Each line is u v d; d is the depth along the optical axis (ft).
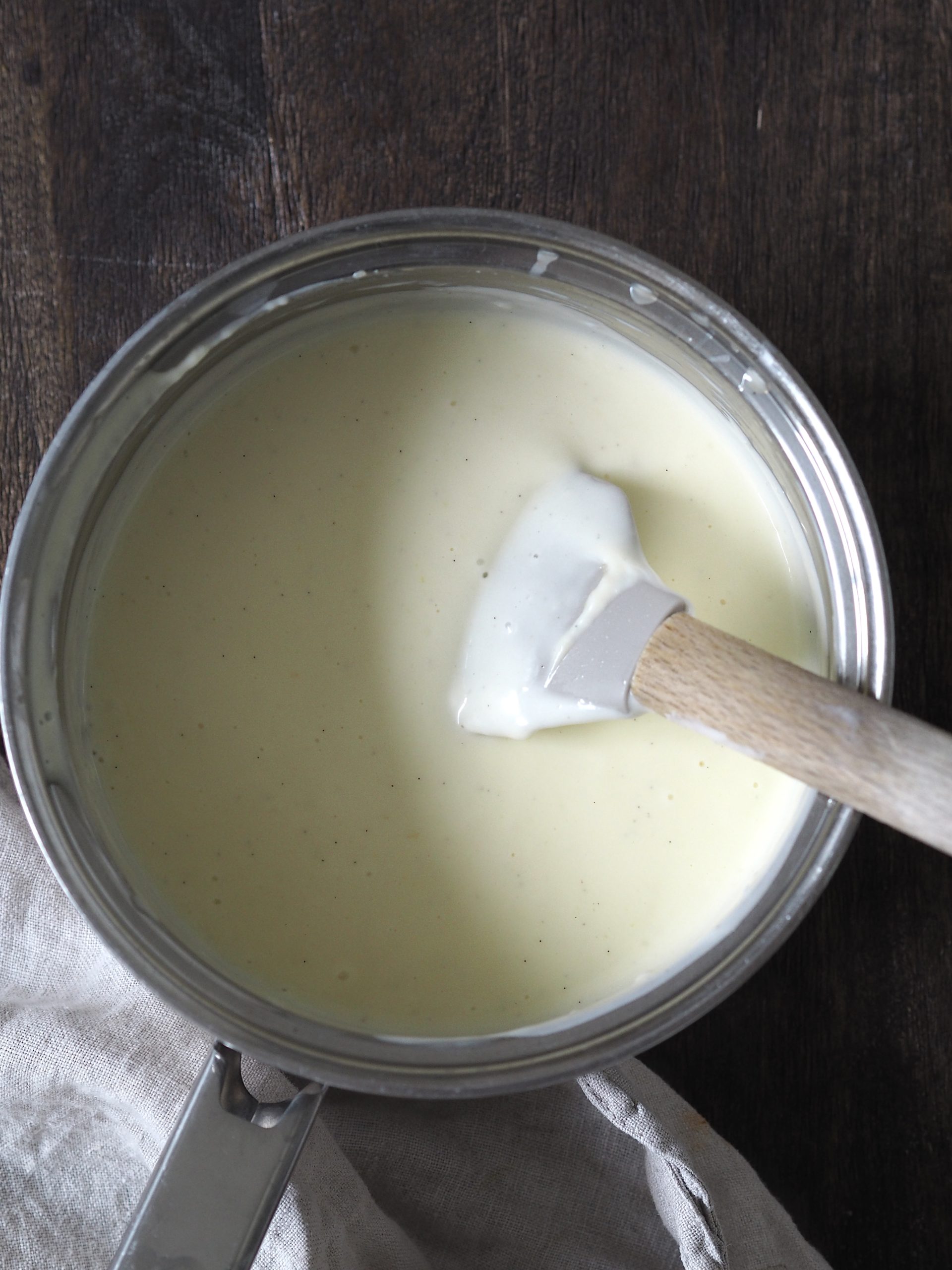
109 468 0.99
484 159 1.19
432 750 1.05
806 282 1.20
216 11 1.18
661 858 1.06
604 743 1.07
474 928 1.04
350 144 1.18
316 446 1.07
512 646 1.01
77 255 1.17
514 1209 1.18
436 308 1.09
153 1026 1.14
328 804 1.04
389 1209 1.18
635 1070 1.12
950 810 0.74
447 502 1.07
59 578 0.98
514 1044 0.95
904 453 1.21
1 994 1.17
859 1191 1.22
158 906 1.00
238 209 1.18
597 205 1.19
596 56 1.19
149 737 1.04
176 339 0.94
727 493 1.09
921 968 1.23
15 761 0.89
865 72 1.21
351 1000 1.02
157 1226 0.85
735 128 1.20
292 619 1.06
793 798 1.06
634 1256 1.18
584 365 1.10
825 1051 1.23
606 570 0.97
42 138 1.17
